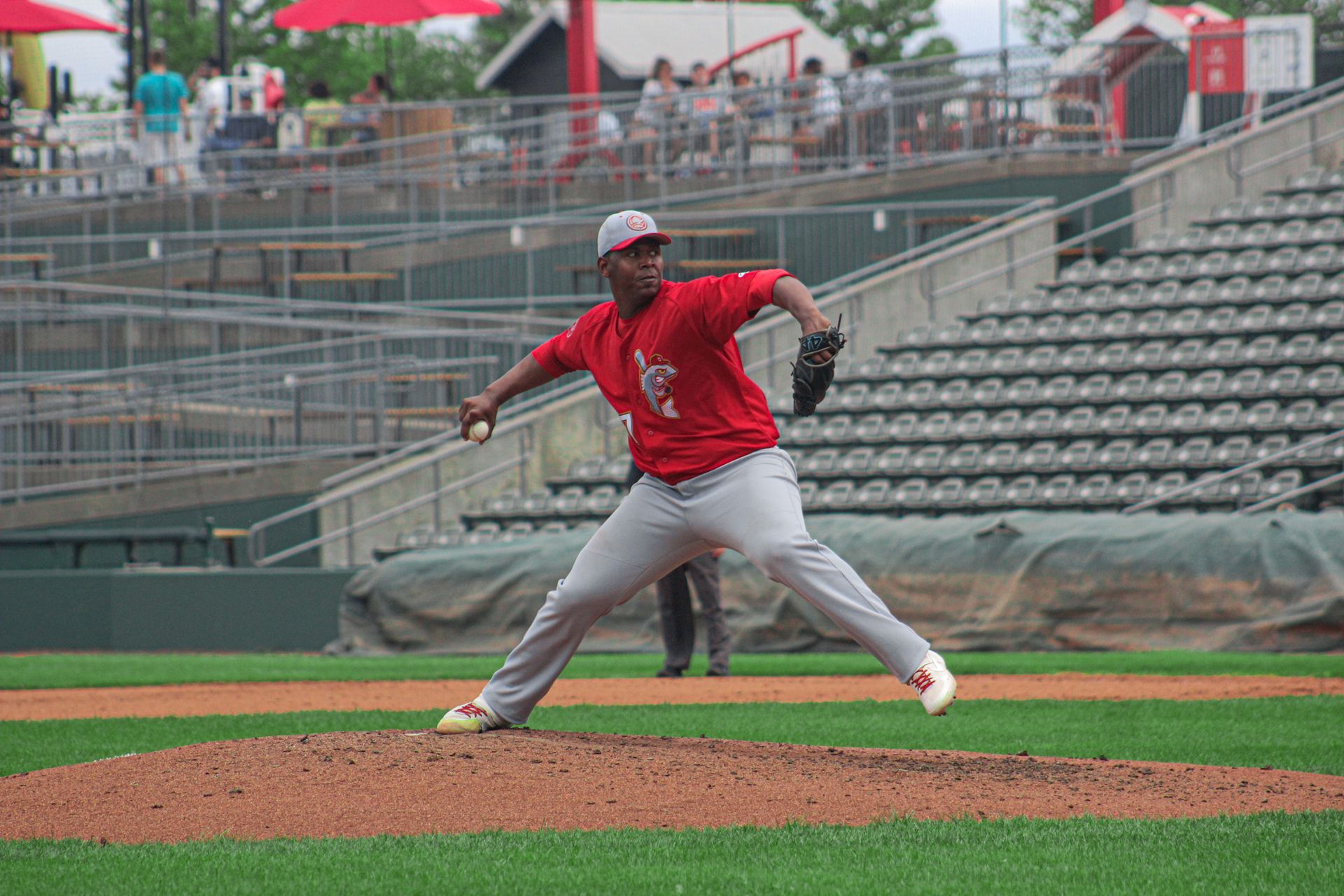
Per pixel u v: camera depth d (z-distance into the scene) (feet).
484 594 180.65
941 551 164.04
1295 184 261.24
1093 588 156.15
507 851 51.70
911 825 56.24
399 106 315.78
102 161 341.82
